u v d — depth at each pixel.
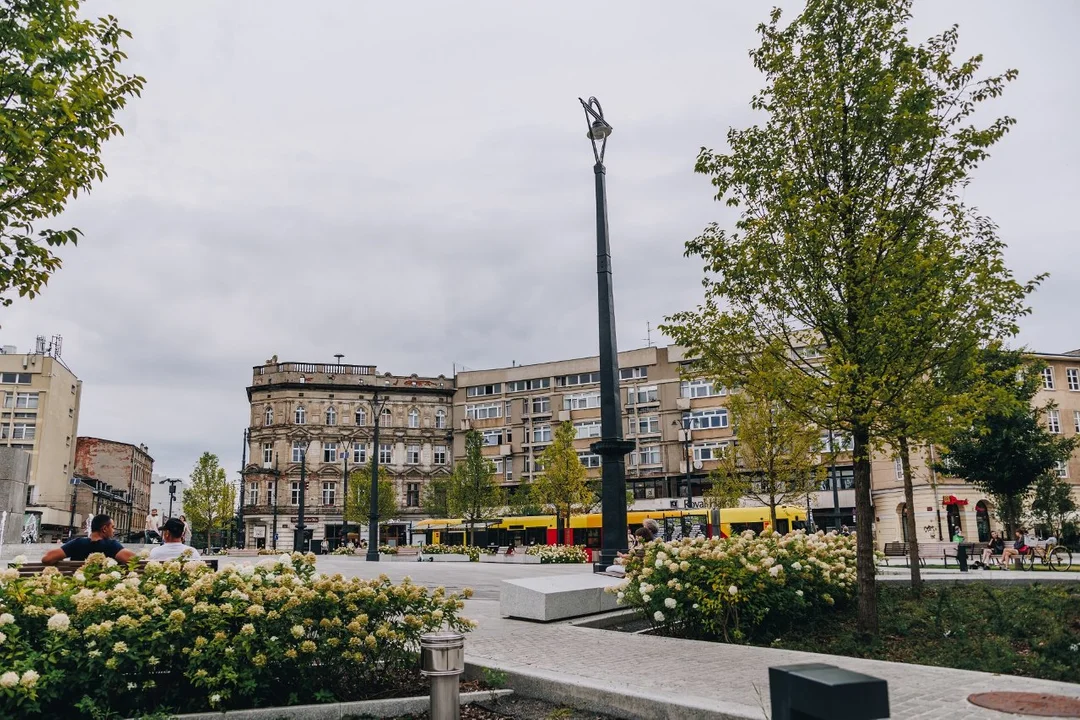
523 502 56.81
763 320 10.21
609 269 13.49
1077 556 30.77
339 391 69.81
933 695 5.61
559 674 6.58
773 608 9.48
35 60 8.62
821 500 53.22
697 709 5.25
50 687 4.91
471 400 71.62
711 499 40.09
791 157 10.07
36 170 8.72
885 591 12.92
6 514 16.61
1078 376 51.91
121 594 5.60
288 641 5.95
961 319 9.28
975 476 31.16
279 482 67.38
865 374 8.87
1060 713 5.03
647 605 9.57
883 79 9.27
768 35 10.49
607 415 12.93
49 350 76.06
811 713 2.38
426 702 6.16
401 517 68.38
